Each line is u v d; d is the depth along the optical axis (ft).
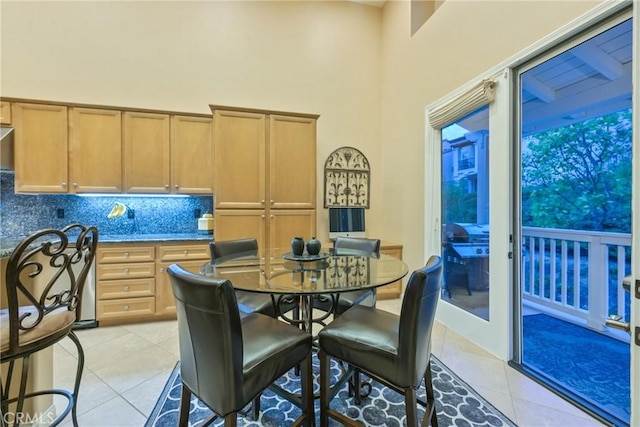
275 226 11.16
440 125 9.88
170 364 7.48
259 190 11.01
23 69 10.54
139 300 10.03
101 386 6.57
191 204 12.37
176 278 3.95
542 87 9.37
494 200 7.74
